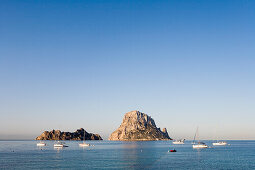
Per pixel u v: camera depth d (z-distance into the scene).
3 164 111.31
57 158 138.50
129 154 168.12
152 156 152.12
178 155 160.75
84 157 144.62
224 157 146.25
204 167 102.94
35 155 159.50
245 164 112.25
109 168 99.31
